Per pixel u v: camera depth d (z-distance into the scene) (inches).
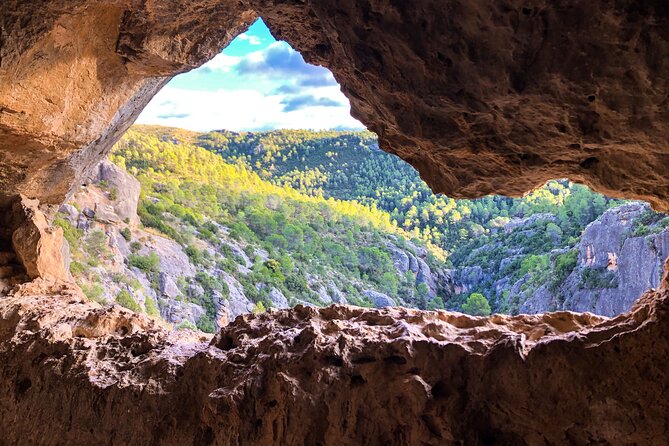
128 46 264.2
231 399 174.1
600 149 147.5
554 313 183.3
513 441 152.7
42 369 233.1
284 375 171.9
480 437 153.9
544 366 148.3
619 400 142.2
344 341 172.6
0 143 308.3
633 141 134.6
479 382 154.6
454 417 153.8
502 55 132.1
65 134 303.6
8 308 282.0
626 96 124.4
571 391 145.6
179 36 259.0
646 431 139.9
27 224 346.6
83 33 253.4
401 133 169.2
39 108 274.1
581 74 124.8
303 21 185.8
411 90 152.3
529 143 153.6
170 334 250.7
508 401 151.5
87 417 214.1
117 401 207.3
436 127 160.4
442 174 195.9
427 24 138.3
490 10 126.8
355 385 167.2
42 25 236.8
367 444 162.2
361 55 155.3
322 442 166.6
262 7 187.2
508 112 144.8
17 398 239.9
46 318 265.0
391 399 161.5
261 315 221.9
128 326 265.4
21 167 338.6
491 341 163.2
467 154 169.2
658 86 118.3
